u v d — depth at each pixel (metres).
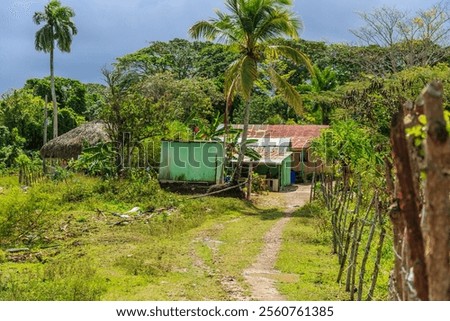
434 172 3.89
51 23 47.69
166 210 20.34
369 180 14.73
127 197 21.84
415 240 4.52
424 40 38.16
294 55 24.91
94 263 11.68
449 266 4.05
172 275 11.06
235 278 10.96
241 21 24.31
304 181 36.03
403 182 4.61
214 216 20.02
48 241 14.41
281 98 50.12
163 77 46.44
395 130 4.68
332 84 47.91
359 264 11.27
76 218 17.81
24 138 49.62
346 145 16.69
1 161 40.97
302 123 47.66
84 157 27.81
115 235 15.15
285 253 13.29
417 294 4.49
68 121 55.59
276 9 24.36
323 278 11.02
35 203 14.56
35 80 63.06
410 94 18.91
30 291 8.82
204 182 25.38
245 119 25.80
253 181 28.53
